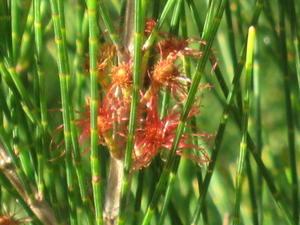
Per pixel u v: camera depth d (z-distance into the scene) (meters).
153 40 0.09
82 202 0.09
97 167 0.08
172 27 0.09
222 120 0.09
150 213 0.09
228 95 0.09
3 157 0.09
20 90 0.09
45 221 0.09
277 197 0.10
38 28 0.09
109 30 0.09
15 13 0.09
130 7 0.09
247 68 0.09
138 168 0.09
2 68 0.09
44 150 0.09
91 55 0.08
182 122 0.08
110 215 0.09
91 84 0.08
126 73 0.09
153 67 0.09
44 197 0.09
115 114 0.09
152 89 0.09
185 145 0.09
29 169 0.09
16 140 0.09
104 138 0.09
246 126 0.09
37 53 0.09
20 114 0.09
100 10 0.08
